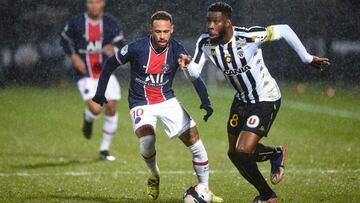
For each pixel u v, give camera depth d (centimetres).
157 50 2025
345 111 4562
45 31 4856
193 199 1925
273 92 1981
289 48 4956
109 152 3316
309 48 4378
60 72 5059
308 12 4222
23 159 3089
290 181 2502
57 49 4966
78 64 3111
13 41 4859
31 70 4984
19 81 4997
